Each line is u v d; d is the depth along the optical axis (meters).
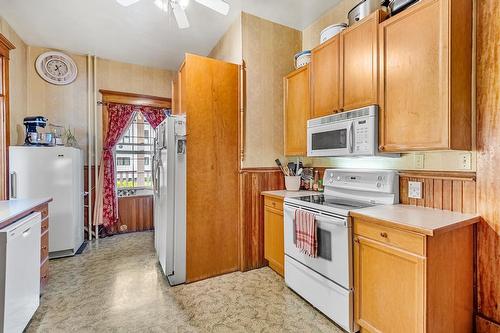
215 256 2.70
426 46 1.57
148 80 4.41
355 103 2.02
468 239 1.58
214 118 2.70
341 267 1.77
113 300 2.19
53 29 3.21
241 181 2.81
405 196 1.99
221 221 2.73
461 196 1.69
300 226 2.11
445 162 1.78
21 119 3.41
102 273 2.72
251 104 2.86
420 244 1.36
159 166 2.84
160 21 3.01
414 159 1.95
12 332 1.56
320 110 2.36
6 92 2.96
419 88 1.61
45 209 2.34
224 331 1.80
